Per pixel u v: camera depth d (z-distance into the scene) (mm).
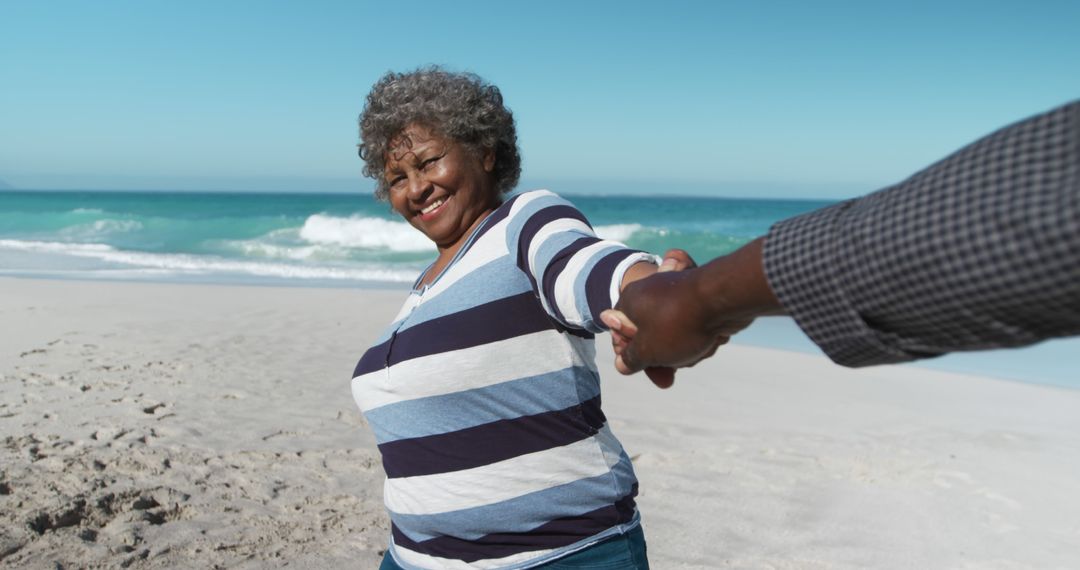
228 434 5738
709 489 5098
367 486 4805
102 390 6910
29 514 3951
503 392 1579
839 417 6895
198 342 9242
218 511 4324
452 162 1771
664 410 6957
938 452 5941
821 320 773
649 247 26312
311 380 7508
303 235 26656
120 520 4078
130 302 12258
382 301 12898
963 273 642
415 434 1657
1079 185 582
